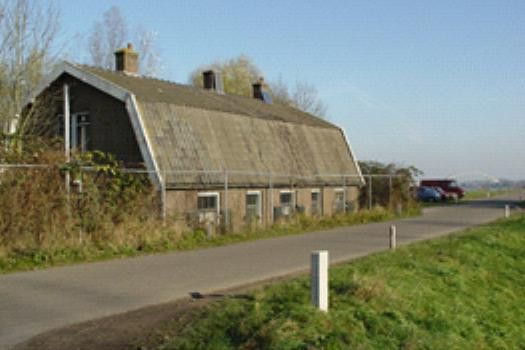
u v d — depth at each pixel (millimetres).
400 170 32375
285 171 24531
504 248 17156
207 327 6984
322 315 7324
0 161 13633
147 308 8414
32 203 13086
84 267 12211
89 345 6570
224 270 12023
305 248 16031
